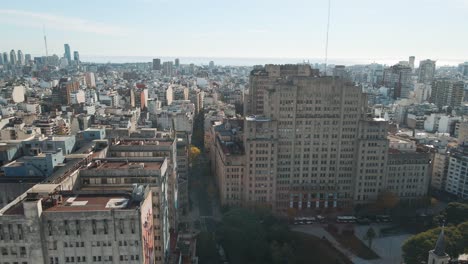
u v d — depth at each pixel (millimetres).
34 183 170625
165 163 182375
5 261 120312
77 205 130125
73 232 121375
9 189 170250
